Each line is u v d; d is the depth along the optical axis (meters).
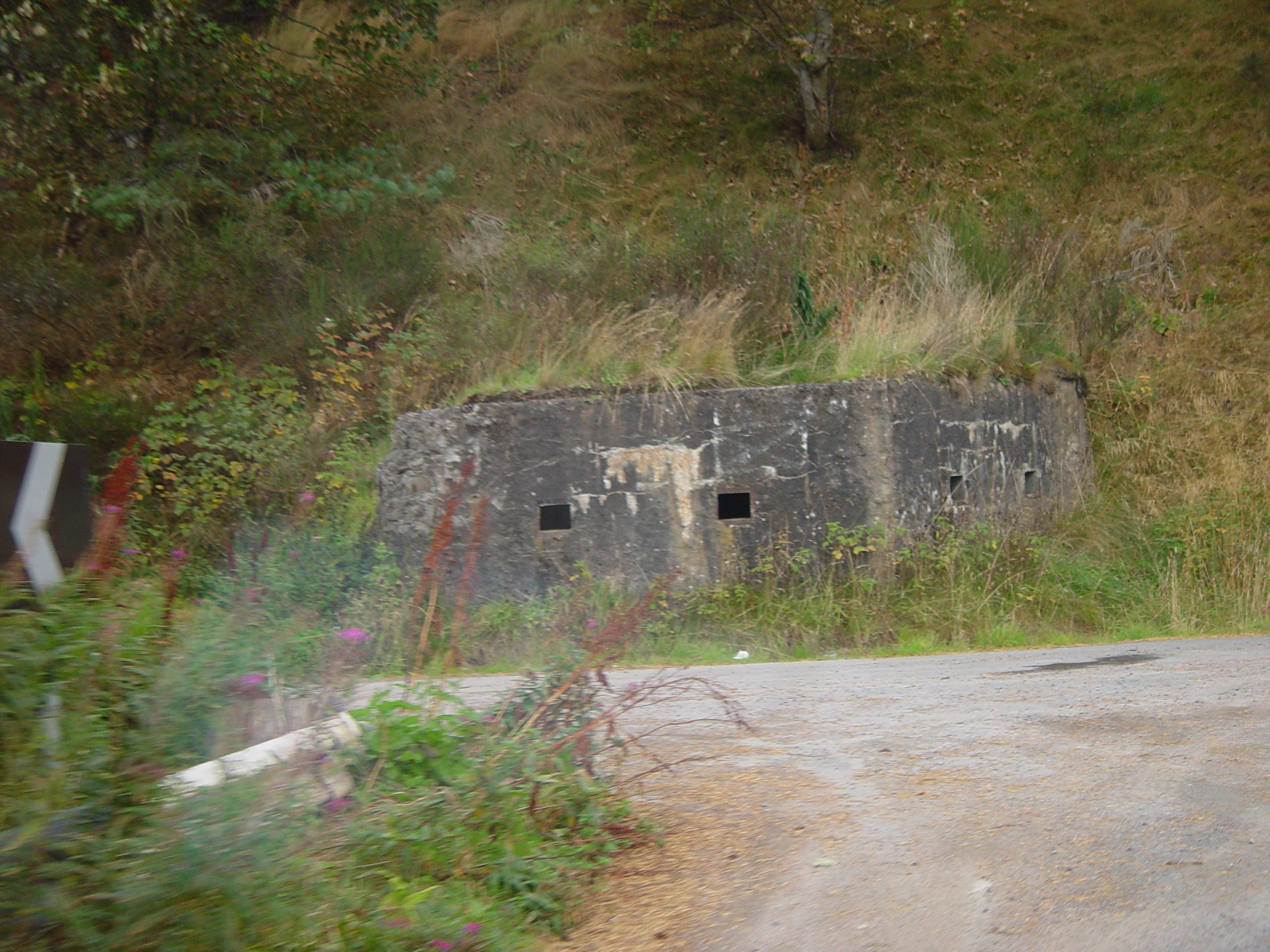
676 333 10.46
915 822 3.55
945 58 20.56
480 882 2.87
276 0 17.19
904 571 9.19
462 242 14.06
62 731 2.25
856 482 9.27
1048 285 13.71
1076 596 9.60
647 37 20.20
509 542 9.33
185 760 2.63
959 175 17.52
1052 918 2.70
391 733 3.31
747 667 7.77
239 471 10.22
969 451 10.16
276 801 2.52
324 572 8.95
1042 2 22.14
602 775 3.87
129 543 4.60
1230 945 2.48
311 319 12.48
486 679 7.12
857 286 12.47
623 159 17.92
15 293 12.21
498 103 19.27
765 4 18.80
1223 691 5.61
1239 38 20.58
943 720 5.18
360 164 14.14
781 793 3.99
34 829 1.93
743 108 19.28
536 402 9.42
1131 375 13.45
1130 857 3.10
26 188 13.23
